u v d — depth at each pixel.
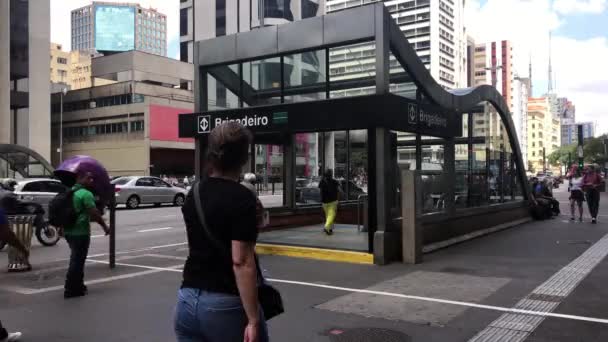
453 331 5.34
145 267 9.12
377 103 8.83
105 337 5.23
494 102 14.83
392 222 9.46
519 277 7.97
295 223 13.64
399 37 9.54
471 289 7.18
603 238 12.51
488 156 14.74
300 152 14.03
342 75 10.02
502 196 15.79
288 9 69.75
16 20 53.34
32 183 16.92
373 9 9.05
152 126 57.53
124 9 149.62
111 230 9.08
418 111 9.98
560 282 7.61
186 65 78.56
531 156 148.00
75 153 64.56
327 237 11.72
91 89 65.88
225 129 2.66
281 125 9.95
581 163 38.94
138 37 178.50
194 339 2.62
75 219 6.84
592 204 16.11
